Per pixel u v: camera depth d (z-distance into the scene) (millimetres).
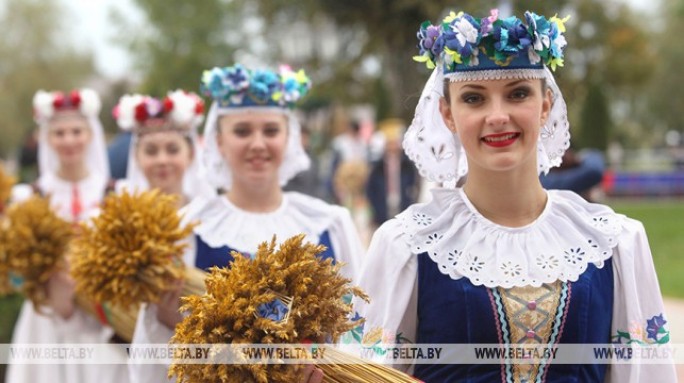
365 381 2998
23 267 5113
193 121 5359
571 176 5879
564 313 2971
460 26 2947
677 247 13281
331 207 4570
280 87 4477
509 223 3107
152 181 5289
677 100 38594
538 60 2957
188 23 31234
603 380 3152
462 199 3150
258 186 4453
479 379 2994
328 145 29125
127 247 4125
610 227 3102
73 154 6293
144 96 5555
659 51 36875
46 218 5184
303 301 2873
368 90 26656
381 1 13891
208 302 2883
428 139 3326
